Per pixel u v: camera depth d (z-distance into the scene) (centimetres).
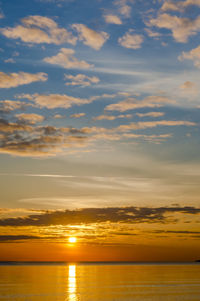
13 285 6825
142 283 7544
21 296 5078
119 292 5647
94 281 8188
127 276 10525
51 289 6072
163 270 16125
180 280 8556
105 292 5647
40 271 14562
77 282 7800
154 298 4897
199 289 6138
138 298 4900
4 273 12300
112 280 8581
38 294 5312
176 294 5366
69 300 4675
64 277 9838
